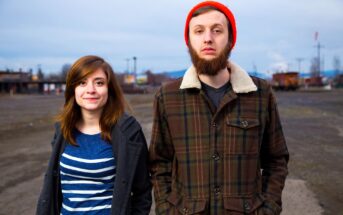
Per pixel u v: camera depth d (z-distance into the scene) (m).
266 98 2.16
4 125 14.49
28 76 88.12
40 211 2.24
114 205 2.16
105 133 2.27
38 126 14.05
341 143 9.39
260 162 2.36
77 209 2.22
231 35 2.15
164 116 2.23
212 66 2.04
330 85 72.69
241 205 2.01
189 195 2.08
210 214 2.03
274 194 2.17
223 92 2.14
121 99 2.39
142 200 2.38
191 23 2.11
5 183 5.93
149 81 96.94
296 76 60.53
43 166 7.11
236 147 2.05
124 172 2.19
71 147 2.29
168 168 2.32
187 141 2.11
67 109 2.32
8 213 4.58
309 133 11.26
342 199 4.95
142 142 2.33
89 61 2.29
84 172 2.22
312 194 5.18
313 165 6.97
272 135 2.22
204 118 2.10
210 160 2.06
